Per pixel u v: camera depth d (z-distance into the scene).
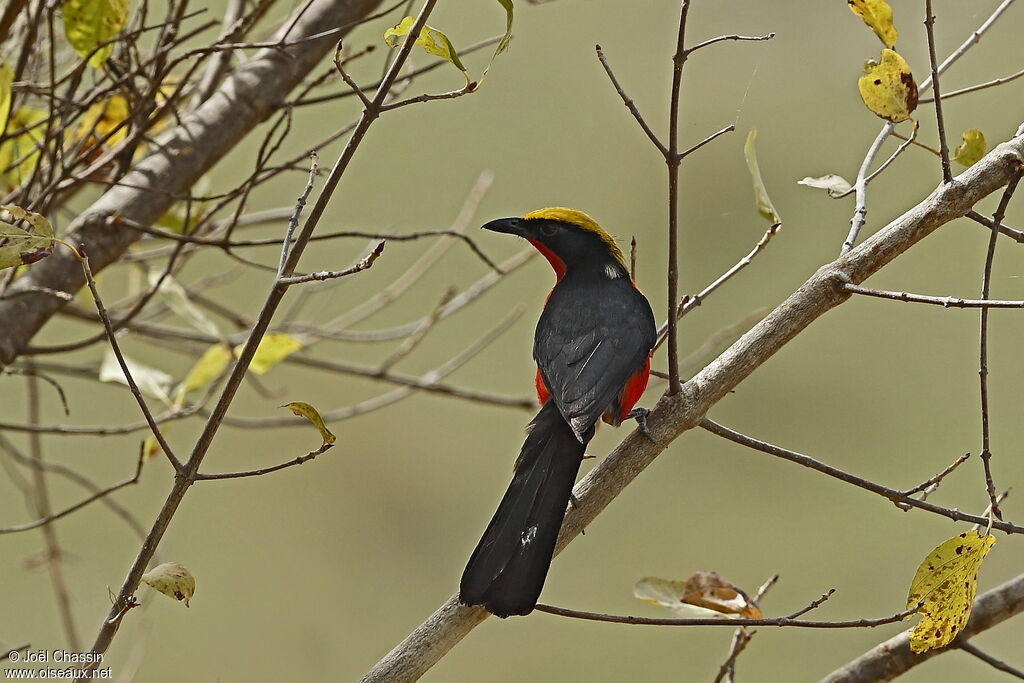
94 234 7.64
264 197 12.85
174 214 8.89
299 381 15.27
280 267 5.00
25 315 7.41
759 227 14.01
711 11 14.57
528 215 7.64
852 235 5.91
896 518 14.02
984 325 5.27
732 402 14.80
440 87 12.46
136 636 10.58
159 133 8.48
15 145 8.11
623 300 7.12
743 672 13.34
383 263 14.26
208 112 8.10
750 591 13.66
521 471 5.91
